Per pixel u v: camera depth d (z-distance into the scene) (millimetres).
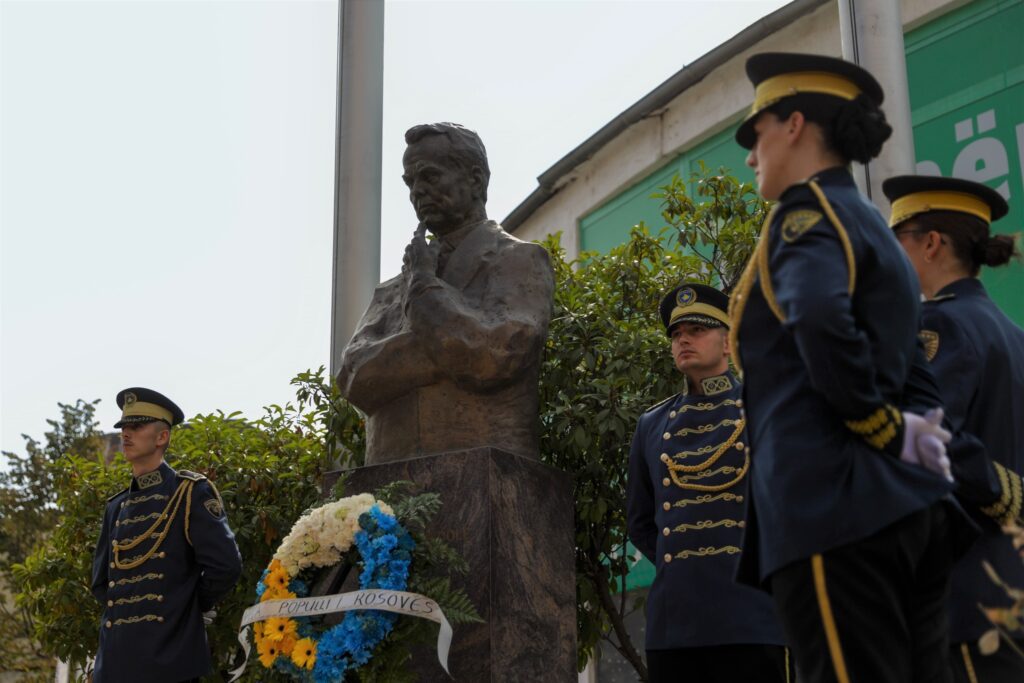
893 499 2283
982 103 8656
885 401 2342
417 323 4730
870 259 2422
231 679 4566
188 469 6043
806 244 2393
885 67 5355
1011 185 8375
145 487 5117
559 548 4758
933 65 9039
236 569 4953
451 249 5078
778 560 2314
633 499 4441
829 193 2510
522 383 4844
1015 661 3109
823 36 10430
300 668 4113
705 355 4309
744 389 2529
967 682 3096
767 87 2674
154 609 4852
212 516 4992
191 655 4855
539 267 4926
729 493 4066
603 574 5879
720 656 3928
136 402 5156
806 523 2299
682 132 11766
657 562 4172
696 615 3943
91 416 17203
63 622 6180
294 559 4242
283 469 6105
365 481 4734
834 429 2369
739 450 4105
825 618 2277
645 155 12312
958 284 3480
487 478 4469
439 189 5043
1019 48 8500
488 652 4270
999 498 3074
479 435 4730
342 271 6898
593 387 5566
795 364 2441
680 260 6238
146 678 4762
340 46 7379
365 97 7188
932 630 2492
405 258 5043
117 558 4973
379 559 4125
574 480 5500
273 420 6324
